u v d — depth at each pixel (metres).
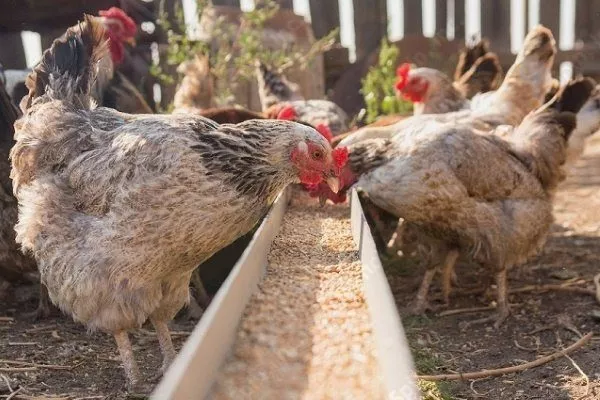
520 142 1.97
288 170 1.49
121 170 1.45
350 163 1.93
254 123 1.49
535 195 1.95
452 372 1.70
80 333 1.85
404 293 2.12
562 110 2.02
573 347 1.78
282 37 2.99
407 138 1.90
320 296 1.54
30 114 1.58
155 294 1.51
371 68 3.09
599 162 3.38
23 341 1.80
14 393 1.58
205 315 1.25
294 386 1.30
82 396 1.58
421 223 1.92
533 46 2.27
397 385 1.18
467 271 2.25
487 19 3.70
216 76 2.60
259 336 1.39
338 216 2.02
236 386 1.28
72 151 1.51
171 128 1.46
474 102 2.43
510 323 1.93
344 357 1.36
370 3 3.55
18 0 2.70
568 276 2.17
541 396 1.61
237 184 1.46
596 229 2.55
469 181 1.87
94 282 1.46
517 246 1.92
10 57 2.80
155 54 2.93
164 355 1.61
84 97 1.58
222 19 2.76
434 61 3.50
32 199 1.52
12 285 2.06
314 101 2.55
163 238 1.45
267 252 1.68
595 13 3.71
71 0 2.74
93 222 1.47
